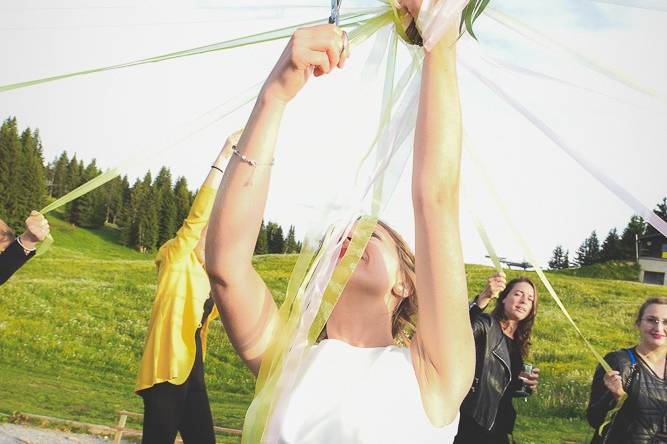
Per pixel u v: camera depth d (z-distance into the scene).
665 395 4.62
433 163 1.16
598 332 11.68
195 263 4.51
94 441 7.40
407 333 1.35
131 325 11.85
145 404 4.37
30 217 3.29
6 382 9.61
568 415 10.06
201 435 4.50
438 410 1.17
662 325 4.71
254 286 1.28
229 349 10.62
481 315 4.79
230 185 1.18
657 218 1.24
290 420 1.15
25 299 11.90
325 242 1.30
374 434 1.13
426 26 1.19
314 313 1.22
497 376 4.66
